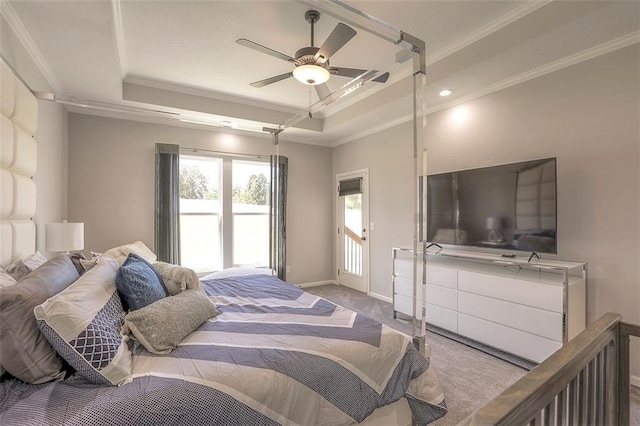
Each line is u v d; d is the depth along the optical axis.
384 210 4.73
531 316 2.54
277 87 3.88
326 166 5.80
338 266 5.73
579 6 2.13
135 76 3.55
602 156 2.53
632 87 2.38
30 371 1.15
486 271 2.99
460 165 3.60
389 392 1.58
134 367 1.30
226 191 4.89
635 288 2.38
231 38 2.78
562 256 2.77
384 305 4.41
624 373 1.52
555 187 2.62
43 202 2.80
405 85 3.56
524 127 3.02
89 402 1.06
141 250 3.68
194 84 3.78
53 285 1.39
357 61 3.21
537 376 0.99
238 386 1.23
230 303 2.23
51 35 2.24
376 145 4.87
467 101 3.52
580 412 1.23
